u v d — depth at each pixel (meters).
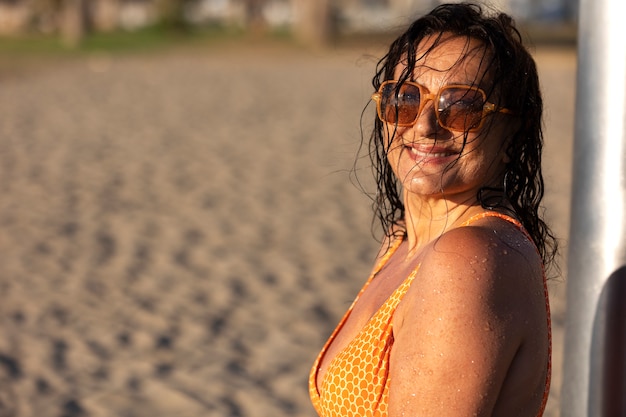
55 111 17.59
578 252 2.17
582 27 2.14
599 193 2.12
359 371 1.74
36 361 5.41
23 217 9.07
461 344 1.51
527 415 1.65
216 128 15.55
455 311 1.52
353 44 38.47
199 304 6.49
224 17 63.78
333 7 42.28
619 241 2.10
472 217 1.73
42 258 7.62
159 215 9.24
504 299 1.54
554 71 25.14
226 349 5.64
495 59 1.75
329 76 25.20
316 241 8.25
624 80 2.08
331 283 7.00
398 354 1.58
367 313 1.89
